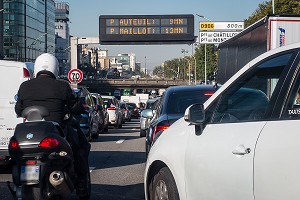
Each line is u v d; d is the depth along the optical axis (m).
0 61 10.80
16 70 10.82
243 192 4.21
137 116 51.47
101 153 14.96
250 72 4.83
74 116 7.15
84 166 6.72
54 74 6.56
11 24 95.44
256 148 4.12
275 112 4.21
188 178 5.04
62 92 6.35
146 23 45.47
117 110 29.31
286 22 15.91
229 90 4.99
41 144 5.58
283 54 4.48
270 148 3.99
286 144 3.87
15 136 5.66
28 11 100.38
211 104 5.12
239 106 4.76
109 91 103.69
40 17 111.06
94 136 19.84
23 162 5.62
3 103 10.66
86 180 6.86
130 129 28.80
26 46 98.81
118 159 13.52
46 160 5.62
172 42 45.66
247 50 19.34
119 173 11.03
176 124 5.77
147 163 5.95
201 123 4.91
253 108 4.59
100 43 45.00
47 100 6.30
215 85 9.98
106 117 25.06
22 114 6.09
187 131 5.30
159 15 45.47
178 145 5.31
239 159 4.28
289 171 3.79
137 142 18.83
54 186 5.65
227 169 4.40
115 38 45.34
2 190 8.84
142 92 128.38
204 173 4.73
